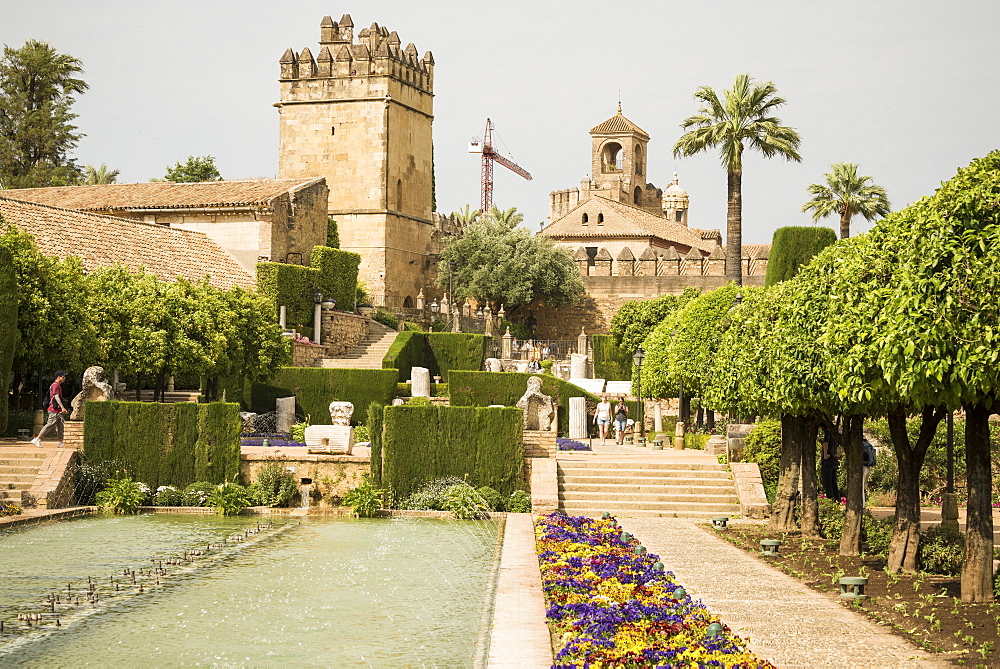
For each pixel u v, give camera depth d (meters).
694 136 61.00
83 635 14.35
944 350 13.70
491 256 82.88
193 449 29.75
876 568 18.66
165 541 23.02
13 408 41.16
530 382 34.62
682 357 40.28
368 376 51.03
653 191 137.75
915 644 12.88
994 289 13.63
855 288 16.80
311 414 51.03
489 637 13.95
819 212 69.69
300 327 59.75
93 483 29.42
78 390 42.56
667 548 21.66
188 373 42.50
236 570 19.33
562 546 20.44
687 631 12.76
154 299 39.88
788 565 19.25
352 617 15.38
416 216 82.88
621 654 11.52
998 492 31.14
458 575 18.81
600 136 132.50
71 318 36.16
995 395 14.19
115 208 64.69
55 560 20.41
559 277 83.81
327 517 27.86
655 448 41.75
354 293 66.50
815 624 14.02
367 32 79.12
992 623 13.78
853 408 18.59
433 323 71.69
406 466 29.34
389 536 24.05
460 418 29.53
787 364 19.91
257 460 29.80
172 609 15.94
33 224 49.97
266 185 66.56
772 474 29.95
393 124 79.31
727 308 39.88
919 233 14.45
